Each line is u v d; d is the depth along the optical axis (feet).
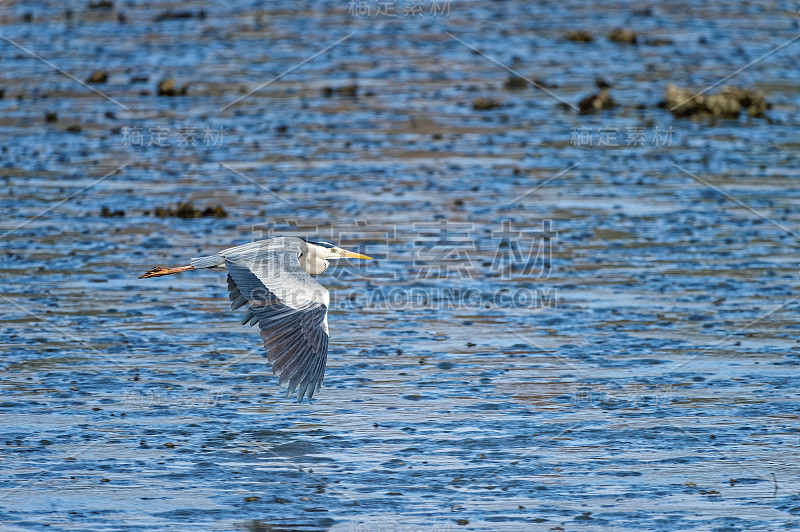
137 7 147.02
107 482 32.19
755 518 30.07
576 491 31.78
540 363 42.68
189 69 109.50
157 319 47.34
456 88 101.65
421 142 82.23
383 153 78.84
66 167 74.38
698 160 77.41
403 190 69.05
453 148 80.43
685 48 120.78
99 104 94.63
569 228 61.72
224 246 57.26
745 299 50.16
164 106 94.02
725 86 95.20
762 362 42.73
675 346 44.42
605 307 49.16
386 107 94.07
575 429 36.47
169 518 29.94
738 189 70.08
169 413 37.65
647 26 134.72
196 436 35.73
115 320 47.09
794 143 82.79
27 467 33.09
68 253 56.44
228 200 66.49
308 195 67.62
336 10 145.38
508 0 154.40
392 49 120.26
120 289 51.19
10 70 108.37
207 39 125.29
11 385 39.75
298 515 30.17
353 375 41.32
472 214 64.03
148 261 55.26
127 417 37.22
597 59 114.52
